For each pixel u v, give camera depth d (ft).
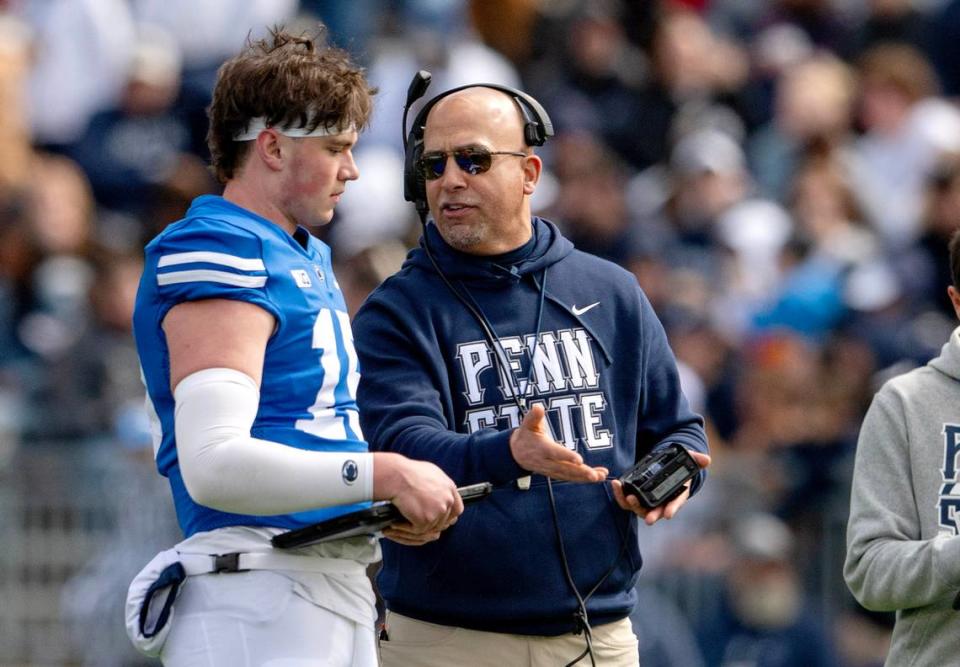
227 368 42.88
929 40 142.10
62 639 97.91
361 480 42.80
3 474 99.55
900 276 110.42
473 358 51.37
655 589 92.38
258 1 132.77
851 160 130.93
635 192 128.26
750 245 120.47
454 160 51.31
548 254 52.54
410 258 53.11
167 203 118.93
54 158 127.54
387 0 140.26
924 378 50.85
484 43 138.82
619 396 52.44
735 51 145.28
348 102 45.11
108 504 98.68
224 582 44.01
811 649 91.50
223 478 42.06
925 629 49.44
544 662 51.03
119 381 102.37
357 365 46.42
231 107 45.16
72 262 117.39
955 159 115.44
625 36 137.69
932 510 49.47
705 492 94.38
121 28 130.72
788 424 101.04
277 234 44.83
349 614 44.93
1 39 128.16
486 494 44.73
